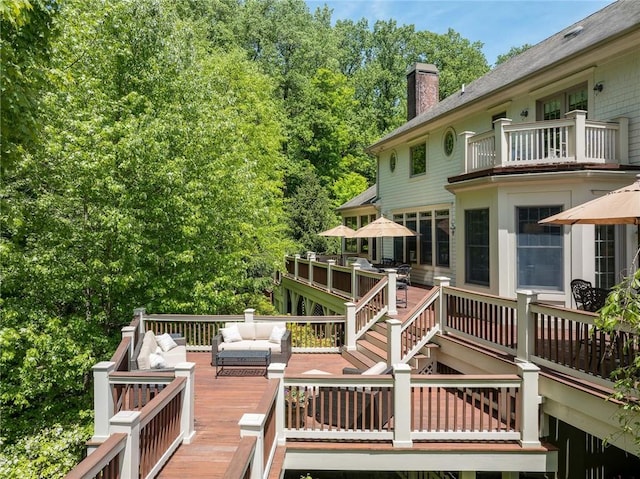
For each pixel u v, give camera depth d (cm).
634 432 484
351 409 650
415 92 2181
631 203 515
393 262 1884
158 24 1195
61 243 998
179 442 574
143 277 1091
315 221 2569
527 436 593
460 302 840
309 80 3566
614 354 526
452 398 786
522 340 668
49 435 882
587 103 1071
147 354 778
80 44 1045
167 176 1054
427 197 1752
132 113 1170
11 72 605
